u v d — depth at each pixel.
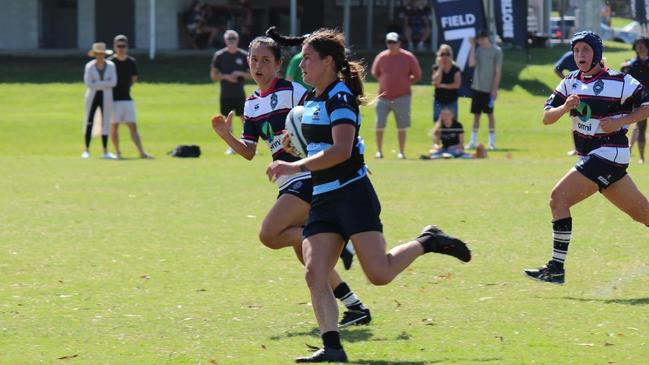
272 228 29.48
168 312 31.72
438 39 144.50
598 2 140.12
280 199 29.62
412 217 51.50
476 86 89.25
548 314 31.06
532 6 162.00
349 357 26.19
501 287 35.28
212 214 53.22
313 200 25.61
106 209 55.16
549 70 129.12
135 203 57.47
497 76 89.25
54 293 34.44
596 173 34.34
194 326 29.94
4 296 33.97
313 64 25.20
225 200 58.69
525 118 105.06
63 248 43.25
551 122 34.19
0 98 119.62
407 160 82.12
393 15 156.25
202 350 27.16
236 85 85.12
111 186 65.44
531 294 34.12
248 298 33.72
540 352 26.53
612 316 30.67
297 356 26.42
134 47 150.50
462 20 108.75
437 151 84.50
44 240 45.31
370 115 106.19
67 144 94.06
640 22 126.31
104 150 84.25
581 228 47.56
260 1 157.25
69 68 136.62
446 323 30.06
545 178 68.81
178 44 151.50
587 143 34.66
